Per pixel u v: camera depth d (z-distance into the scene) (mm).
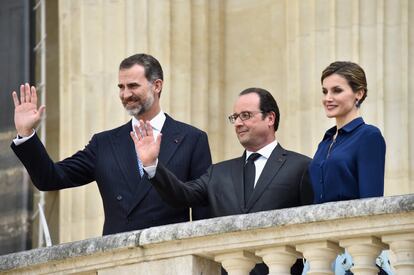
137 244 22469
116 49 34094
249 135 24172
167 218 24594
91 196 33750
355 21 32219
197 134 25281
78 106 34281
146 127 23531
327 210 21016
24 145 24625
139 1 34094
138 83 24828
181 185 23812
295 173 23984
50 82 36594
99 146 25266
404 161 31656
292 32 33250
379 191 22688
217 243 21859
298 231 21297
